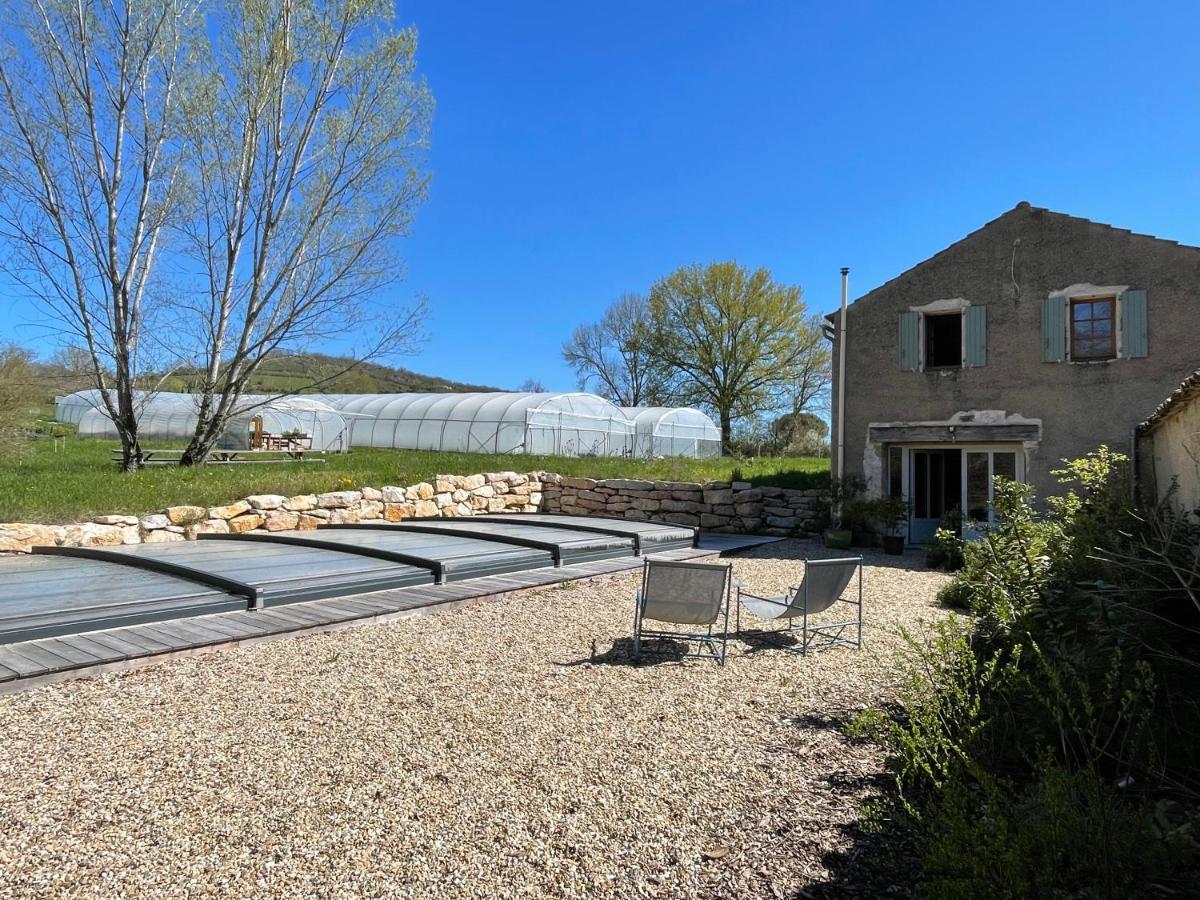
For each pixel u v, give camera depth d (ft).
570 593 24.22
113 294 42.75
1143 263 35.01
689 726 12.50
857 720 10.84
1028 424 37.19
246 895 7.48
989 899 6.42
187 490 33.99
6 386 43.93
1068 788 7.45
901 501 38.11
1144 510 16.16
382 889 7.63
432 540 29.91
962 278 38.99
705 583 16.47
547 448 84.48
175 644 15.94
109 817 9.06
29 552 25.52
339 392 115.55
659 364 126.00
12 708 12.73
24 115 40.24
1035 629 13.82
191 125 44.16
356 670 15.38
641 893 7.63
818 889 7.68
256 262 46.55
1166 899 6.50
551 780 10.32
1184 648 11.16
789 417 118.73
